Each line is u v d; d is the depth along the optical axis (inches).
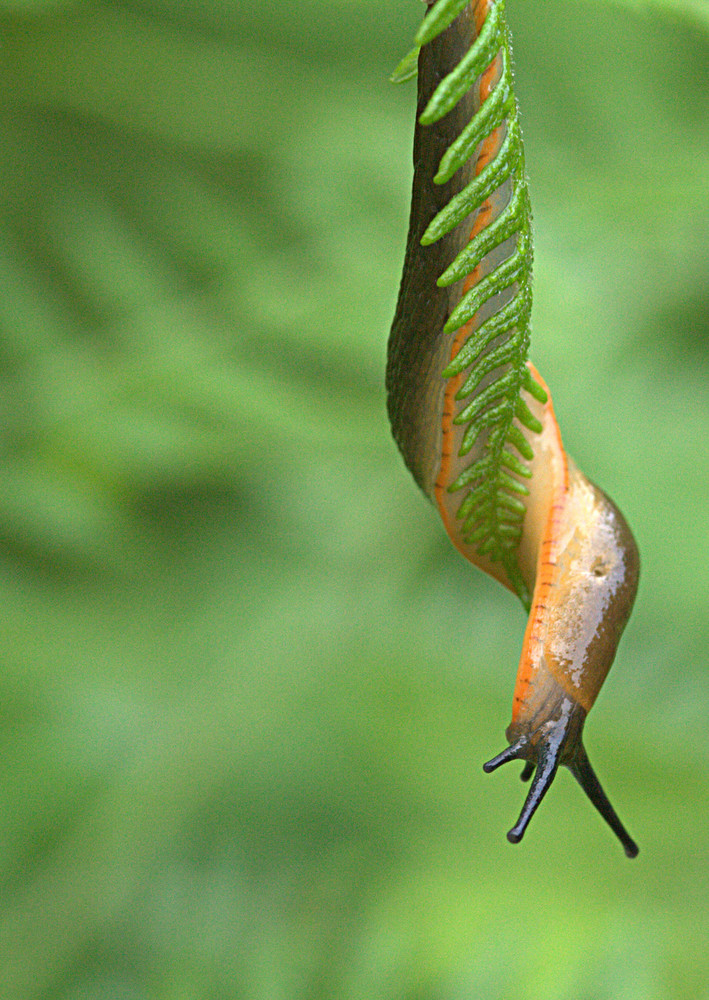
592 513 26.0
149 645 29.8
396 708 29.5
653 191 29.8
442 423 25.3
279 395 29.0
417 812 28.9
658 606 30.0
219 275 29.6
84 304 29.3
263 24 30.1
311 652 29.9
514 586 26.0
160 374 29.0
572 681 25.9
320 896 28.5
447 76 24.3
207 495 31.4
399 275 29.5
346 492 32.1
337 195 29.9
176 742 29.2
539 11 31.3
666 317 30.5
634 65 31.5
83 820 28.9
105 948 28.4
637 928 27.8
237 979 28.2
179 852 28.8
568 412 31.3
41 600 29.7
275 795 29.0
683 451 31.2
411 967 27.9
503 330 24.8
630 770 29.2
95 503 29.1
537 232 29.8
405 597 30.7
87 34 29.3
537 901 28.2
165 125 29.7
